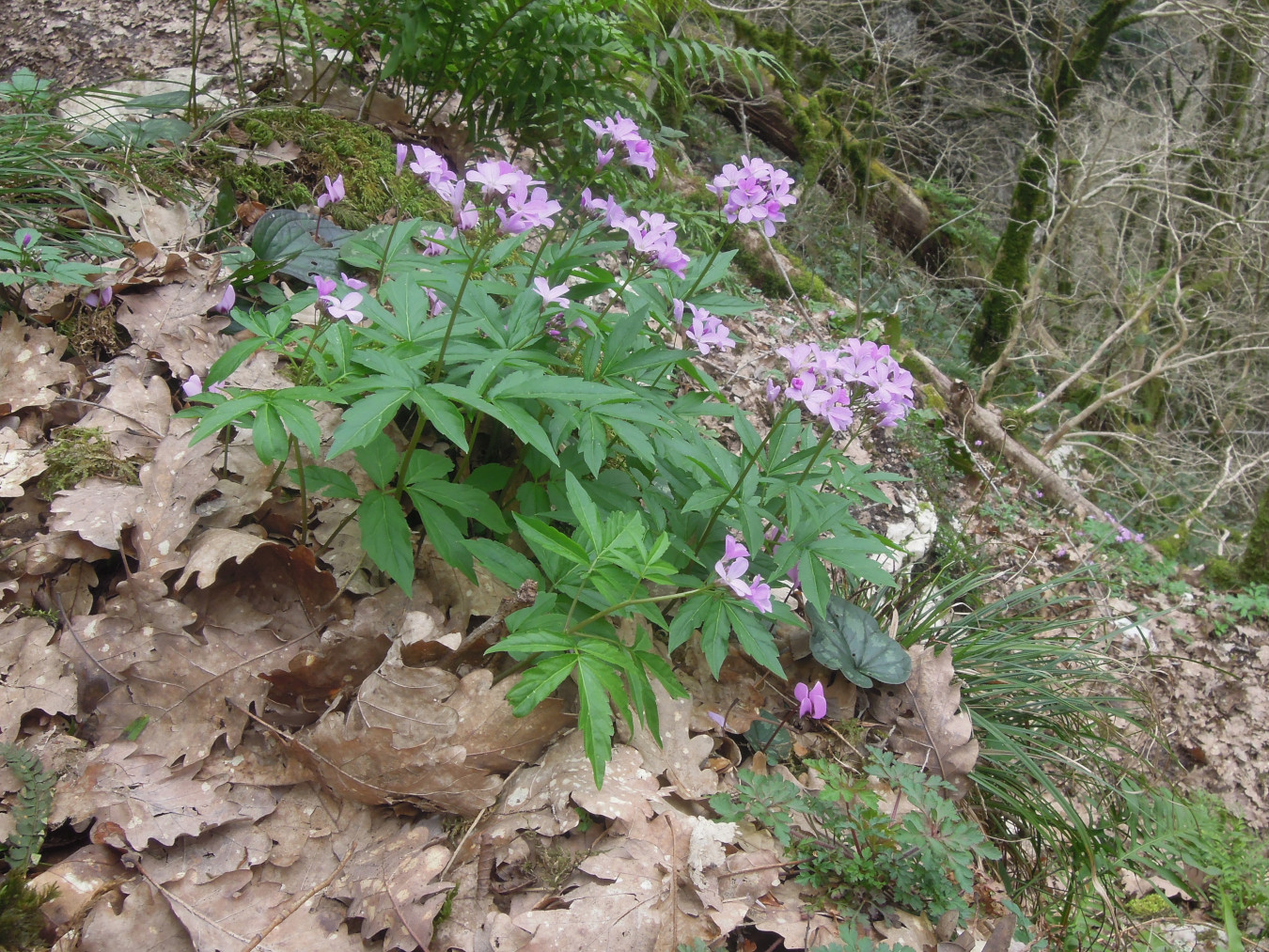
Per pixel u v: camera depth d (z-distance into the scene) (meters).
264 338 0.67
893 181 2.67
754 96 2.41
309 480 0.68
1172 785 1.09
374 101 1.13
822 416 0.74
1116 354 2.89
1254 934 1.01
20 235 0.78
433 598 0.74
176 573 0.69
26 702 0.63
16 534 0.70
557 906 0.63
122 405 0.76
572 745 0.70
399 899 0.60
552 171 1.13
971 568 1.30
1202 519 2.46
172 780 0.62
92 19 1.30
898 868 0.69
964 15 3.25
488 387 0.68
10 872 0.57
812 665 0.87
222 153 0.99
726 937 0.65
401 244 0.78
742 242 1.83
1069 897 0.85
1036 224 2.60
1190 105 3.23
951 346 2.60
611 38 1.08
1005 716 0.97
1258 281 2.57
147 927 0.58
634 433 0.68
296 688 0.66
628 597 0.67
